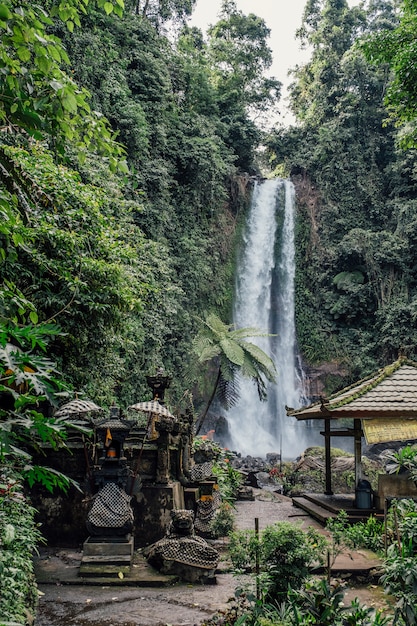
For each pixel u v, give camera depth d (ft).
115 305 29.48
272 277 99.55
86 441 25.61
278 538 15.79
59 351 29.99
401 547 17.44
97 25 61.57
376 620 13.09
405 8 39.34
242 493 41.01
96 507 21.80
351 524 27.25
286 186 106.01
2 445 7.39
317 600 13.42
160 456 25.41
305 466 51.01
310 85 123.03
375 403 28.81
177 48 99.81
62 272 26.45
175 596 18.88
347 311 97.40
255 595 16.02
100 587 19.74
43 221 25.08
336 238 104.06
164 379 30.19
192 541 21.06
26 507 17.72
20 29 11.38
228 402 54.34
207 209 88.17
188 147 82.99
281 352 96.22
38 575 20.62
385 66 110.32
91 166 44.34
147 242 55.11
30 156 27.14
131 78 73.36
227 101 106.83
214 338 51.62
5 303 12.22
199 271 79.77
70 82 12.17
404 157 103.14
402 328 91.71
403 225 99.14
